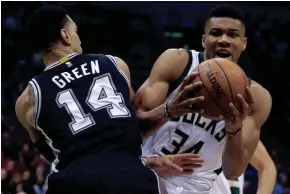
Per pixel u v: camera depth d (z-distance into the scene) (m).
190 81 3.02
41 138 3.26
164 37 14.99
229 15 3.52
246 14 15.57
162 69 3.52
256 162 4.41
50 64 3.20
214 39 3.52
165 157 3.37
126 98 3.11
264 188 4.26
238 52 3.56
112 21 14.76
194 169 3.66
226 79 2.96
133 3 15.80
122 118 3.02
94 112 2.99
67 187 2.87
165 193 3.18
